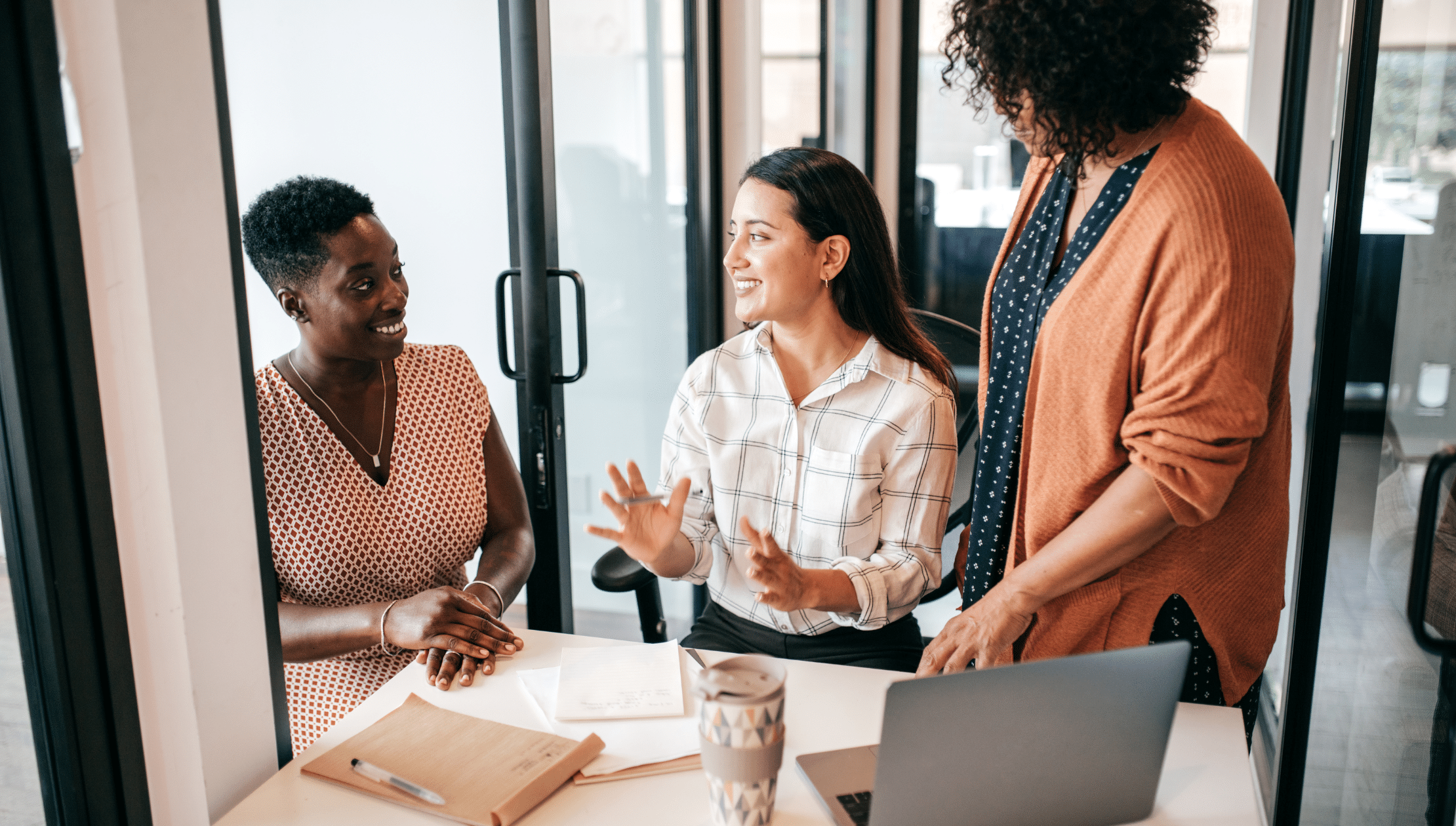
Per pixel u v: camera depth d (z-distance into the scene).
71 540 0.84
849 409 1.39
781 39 2.86
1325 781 1.48
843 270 1.38
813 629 1.43
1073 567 1.04
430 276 1.98
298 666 1.46
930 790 0.78
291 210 1.32
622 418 2.33
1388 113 1.23
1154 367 1.00
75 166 0.82
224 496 0.96
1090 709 0.79
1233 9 2.67
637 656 1.17
